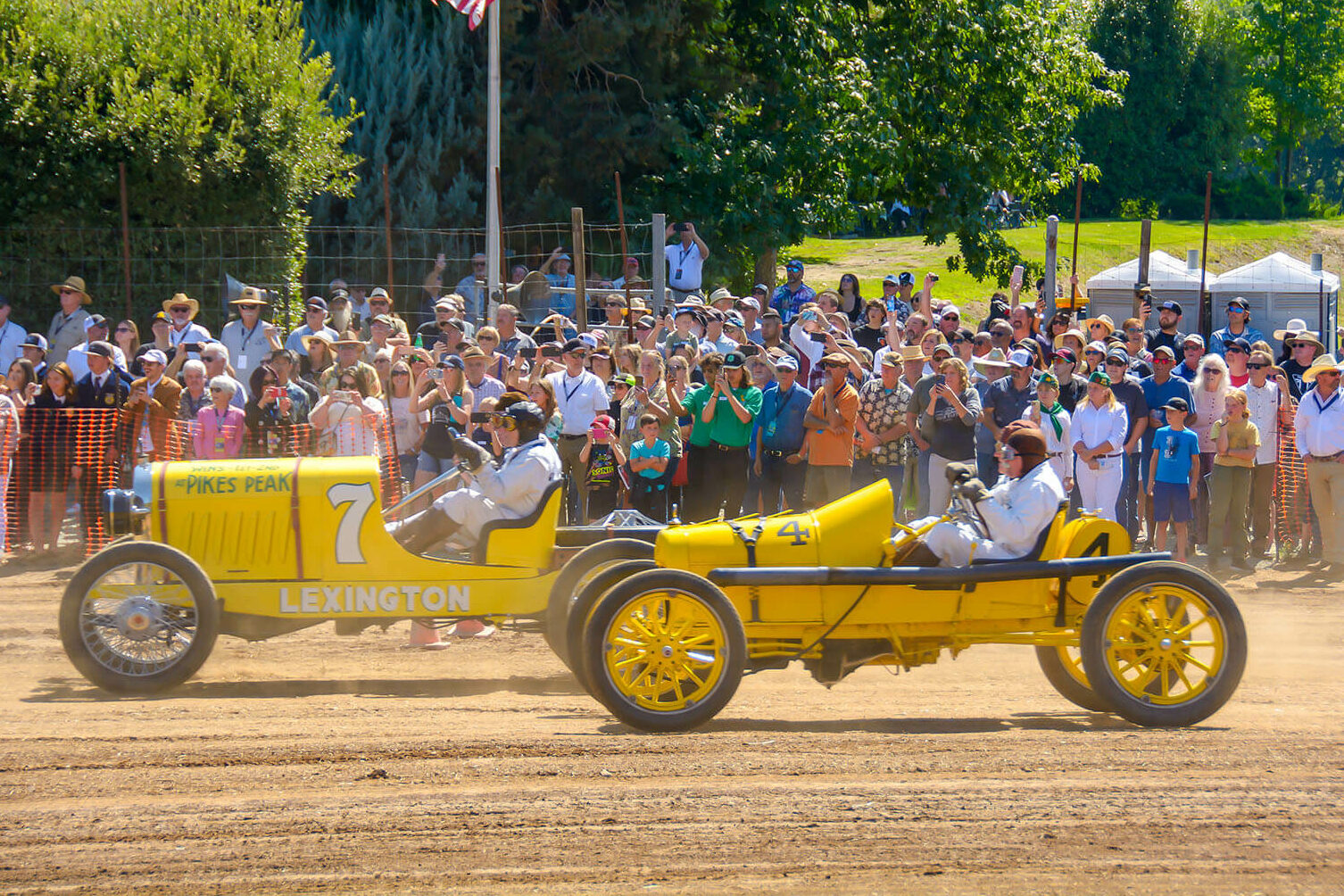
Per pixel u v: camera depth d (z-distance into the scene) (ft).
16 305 150.92
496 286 148.46
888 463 111.65
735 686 62.18
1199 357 123.13
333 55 194.08
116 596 69.15
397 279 189.47
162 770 54.75
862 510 67.00
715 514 110.52
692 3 206.18
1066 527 67.26
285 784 53.11
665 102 205.16
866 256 377.91
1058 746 59.67
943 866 45.14
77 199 150.92
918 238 424.87
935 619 66.28
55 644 81.97
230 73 160.97
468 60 197.36
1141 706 63.72
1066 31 285.02
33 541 109.70
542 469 73.05
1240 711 68.39
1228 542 122.31
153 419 106.22
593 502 107.04
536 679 75.46
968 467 68.33
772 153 207.31
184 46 157.79
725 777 54.39
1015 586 66.33
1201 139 610.65
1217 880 44.29
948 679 77.66
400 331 124.36
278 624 71.05
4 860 45.06
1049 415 109.60
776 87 218.59
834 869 44.73
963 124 253.85
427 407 106.63
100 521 109.29
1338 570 112.47
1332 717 66.95
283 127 163.02
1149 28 593.42
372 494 71.20
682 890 42.98
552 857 45.65
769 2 210.59
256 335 127.95
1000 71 252.01
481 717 65.16
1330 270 458.91
